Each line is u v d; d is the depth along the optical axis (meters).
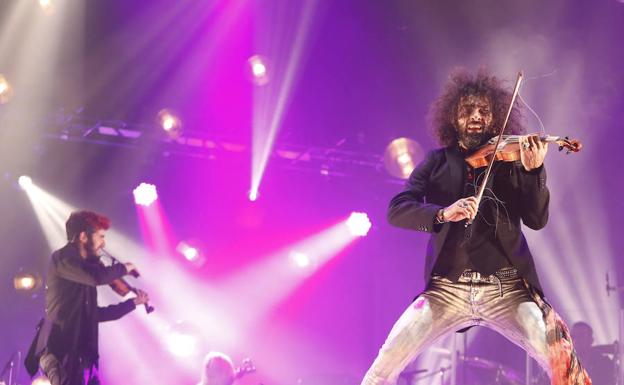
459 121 3.38
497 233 3.06
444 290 3.15
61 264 5.30
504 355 12.05
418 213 3.03
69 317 5.29
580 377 2.93
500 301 3.07
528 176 2.96
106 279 5.34
